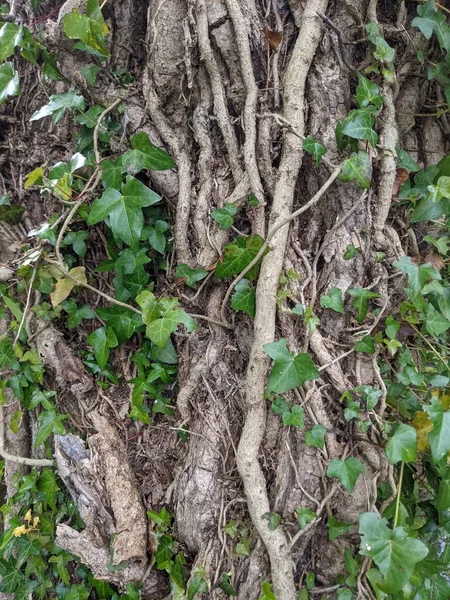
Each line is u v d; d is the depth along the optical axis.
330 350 1.33
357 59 1.40
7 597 1.62
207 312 1.41
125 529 1.34
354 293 1.31
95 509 1.33
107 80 1.43
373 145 1.29
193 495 1.36
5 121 1.64
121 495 1.36
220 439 1.38
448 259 1.42
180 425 1.43
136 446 1.50
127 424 1.51
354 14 1.32
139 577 1.36
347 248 1.33
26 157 1.63
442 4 1.41
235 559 1.32
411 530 1.18
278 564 1.24
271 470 1.34
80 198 1.37
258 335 1.29
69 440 1.40
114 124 1.45
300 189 1.41
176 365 1.47
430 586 1.32
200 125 1.40
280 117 1.31
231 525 1.33
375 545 1.05
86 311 1.52
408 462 1.25
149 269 1.51
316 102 1.35
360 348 1.31
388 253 1.36
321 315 1.35
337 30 1.29
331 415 1.31
